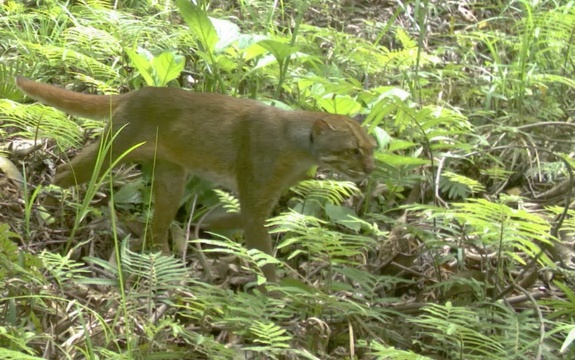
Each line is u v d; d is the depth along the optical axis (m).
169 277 5.57
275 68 8.76
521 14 12.15
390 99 6.96
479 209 5.89
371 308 5.89
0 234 5.19
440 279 6.48
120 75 8.80
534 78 9.77
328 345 5.67
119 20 9.28
